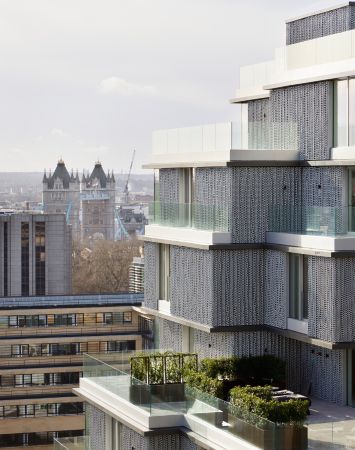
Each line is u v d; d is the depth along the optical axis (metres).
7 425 84.12
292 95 35.62
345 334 32.31
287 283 34.22
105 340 83.25
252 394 29.78
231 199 34.81
